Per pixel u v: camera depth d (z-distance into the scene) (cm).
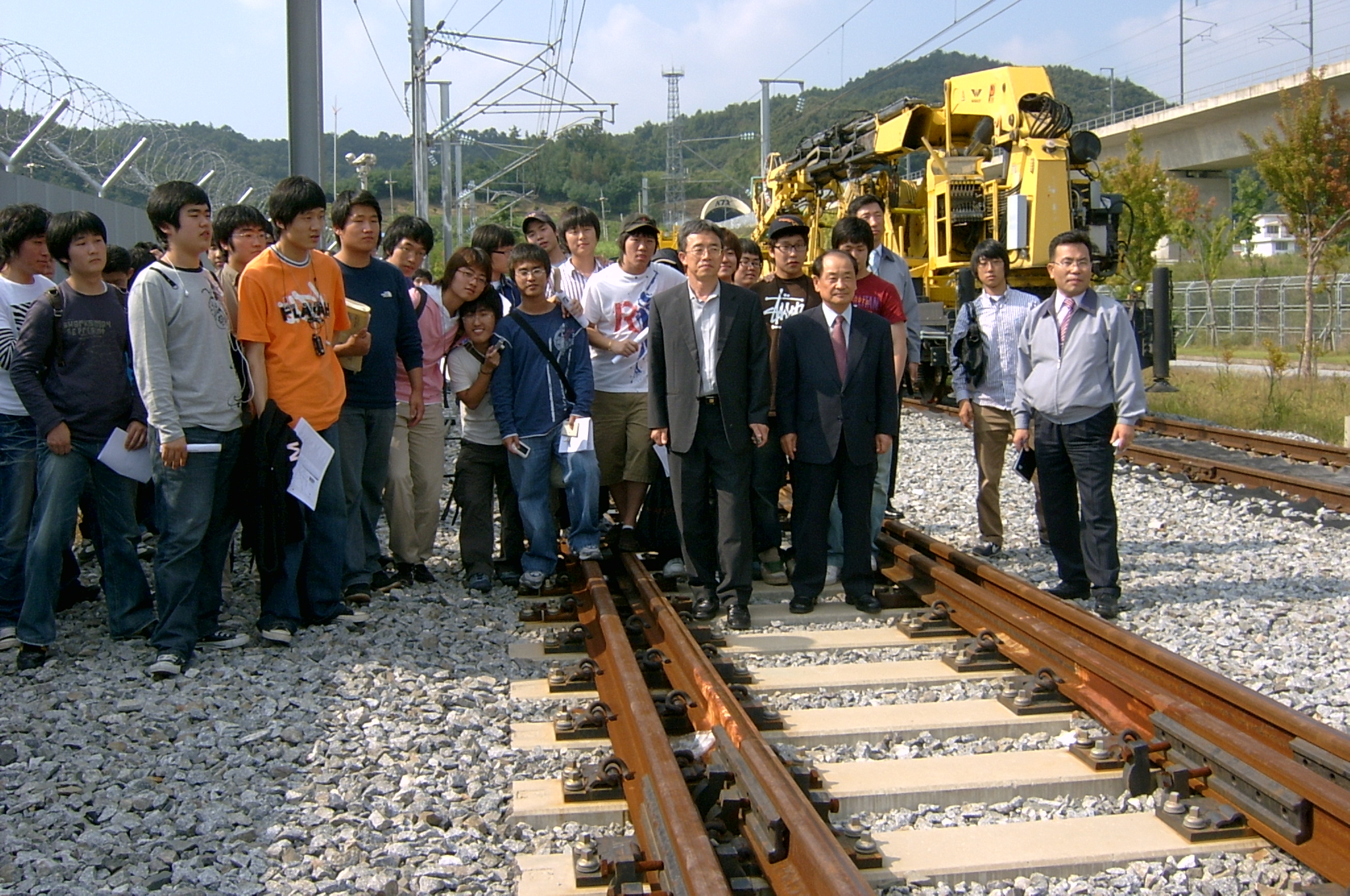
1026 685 500
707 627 604
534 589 690
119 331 579
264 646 589
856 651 586
